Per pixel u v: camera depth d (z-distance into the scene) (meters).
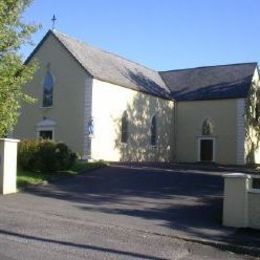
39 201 17.84
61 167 25.77
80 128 36.31
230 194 14.56
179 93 48.19
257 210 14.23
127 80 41.25
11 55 20.14
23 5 21.00
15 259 9.29
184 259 10.24
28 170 25.58
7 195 18.98
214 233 13.40
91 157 35.38
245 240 12.60
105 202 18.42
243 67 47.50
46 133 38.16
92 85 36.12
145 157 42.41
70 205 17.25
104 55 42.22
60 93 37.69
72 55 37.31
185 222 14.95
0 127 20.39
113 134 38.09
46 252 10.03
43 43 38.81
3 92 19.88
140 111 41.84
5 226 12.48
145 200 19.22
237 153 44.00
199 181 24.98
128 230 12.90
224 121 44.94
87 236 11.82
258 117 47.22
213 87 46.84
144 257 10.19
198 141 46.22
